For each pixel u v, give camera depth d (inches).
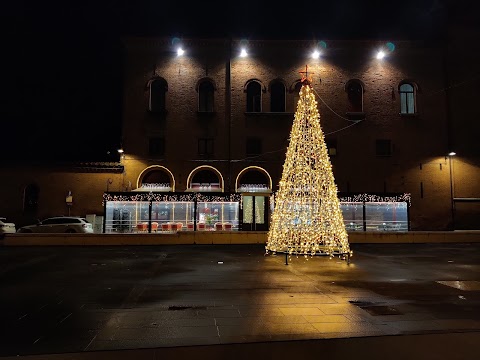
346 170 1162.0
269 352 224.4
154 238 879.1
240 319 290.7
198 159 1158.3
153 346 234.4
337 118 1178.6
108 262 606.9
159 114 1166.3
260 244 893.2
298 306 329.1
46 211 1113.4
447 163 1178.0
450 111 1201.4
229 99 1176.8
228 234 897.5
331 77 1191.6
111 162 1163.3
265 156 1162.6
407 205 1104.2
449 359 214.2
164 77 1180.5
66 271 520.7
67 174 1128.8
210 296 367.9
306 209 605.3
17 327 273.3
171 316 299.3
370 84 1194.0
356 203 1095.0
